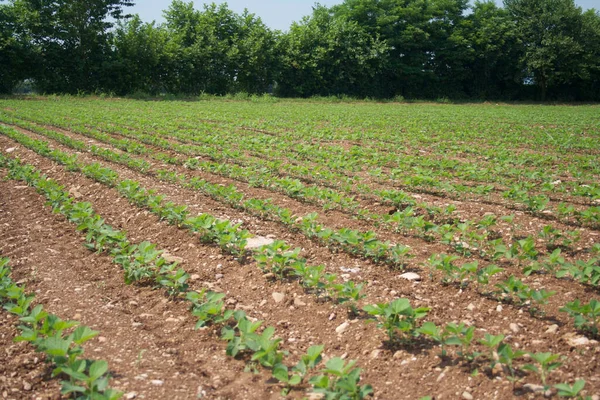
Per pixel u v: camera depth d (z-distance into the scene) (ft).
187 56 142.82
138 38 134.92
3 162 39.19
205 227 22.76
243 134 58.23
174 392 13.14
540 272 20.07
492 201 30.71
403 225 24.38
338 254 22.33
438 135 62.90
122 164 40.04
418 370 13.85
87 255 22.56
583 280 18.28
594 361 13.82
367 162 40.24
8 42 113.91
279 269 19.81
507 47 171.22
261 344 13.67
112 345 15.44
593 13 175.73
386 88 172.04
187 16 153.38
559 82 171.22
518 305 17.17
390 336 15.02
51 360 14.05
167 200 29.81
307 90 159.63
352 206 28.27
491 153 46.73
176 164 40.81
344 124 73.72
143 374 13.89
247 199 30.89
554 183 35.19
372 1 170.91
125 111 83.25
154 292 19.03
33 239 24.40
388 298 18.16
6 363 14.33
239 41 150.51
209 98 137.28
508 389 12.69
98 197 31.40
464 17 177.47
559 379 13.05
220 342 15.69
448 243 22.54
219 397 13.01
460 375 13.42
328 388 12.43
